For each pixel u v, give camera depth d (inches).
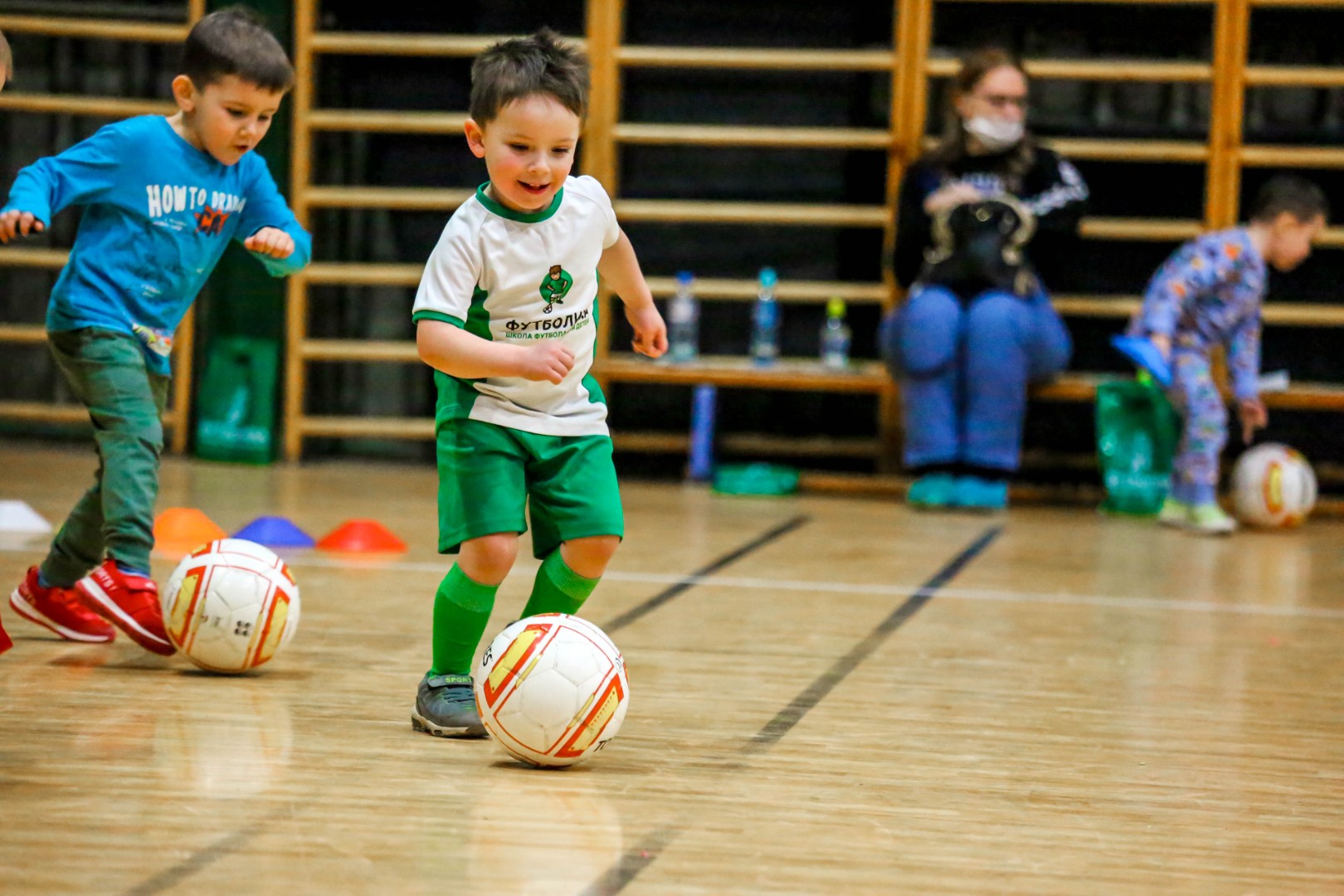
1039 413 468.4
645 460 475.8
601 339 445.1
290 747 150.9
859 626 233.5
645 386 476.4
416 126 462.0
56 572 199.5
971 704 182.4
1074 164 458.6
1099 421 414.9
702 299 473.4
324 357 469.1
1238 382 387.2
